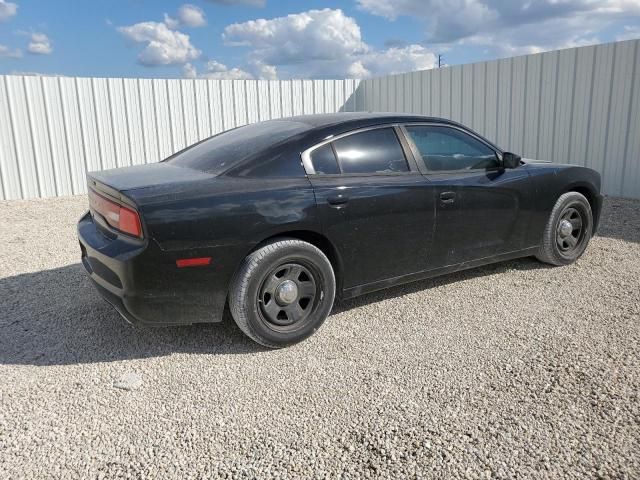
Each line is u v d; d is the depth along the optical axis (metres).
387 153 3.94
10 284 4.80
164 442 2.48
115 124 9.90
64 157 9.52
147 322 3.15
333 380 3.03
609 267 4.96
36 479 2.23
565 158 8.73
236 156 3.57
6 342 3.58
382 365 3.20
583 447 2.36
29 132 9.13
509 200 4.46
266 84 11.32
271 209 3.31
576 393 2.80
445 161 4.22
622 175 8.05
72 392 2.93
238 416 2.69
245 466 2.30
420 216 3.94
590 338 3.46
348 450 2.39
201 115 10.72
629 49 7.66
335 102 12.37
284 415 2.69
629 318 3.76
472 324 3.77
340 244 3.61
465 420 2.59
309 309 3.56
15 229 7.11
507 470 2.23
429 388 2.91
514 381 2.95
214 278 3.20
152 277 3.04
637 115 7.71
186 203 3.09
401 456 2.34
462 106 10.35
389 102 12.05
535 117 9.06
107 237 3.35
